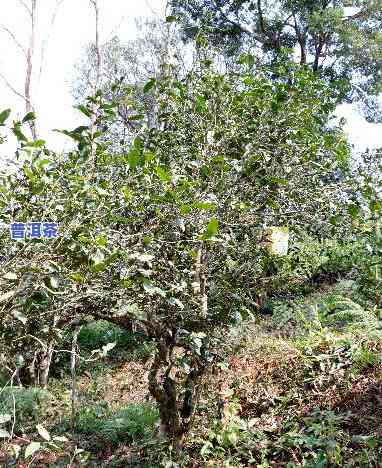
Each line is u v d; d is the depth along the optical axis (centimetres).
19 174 214
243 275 340
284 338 580
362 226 347
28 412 512
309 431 394
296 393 457
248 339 557
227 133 332
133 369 645
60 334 227
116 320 281
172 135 348
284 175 339
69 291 218
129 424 468
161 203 249
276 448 394
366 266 439
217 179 307
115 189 248
